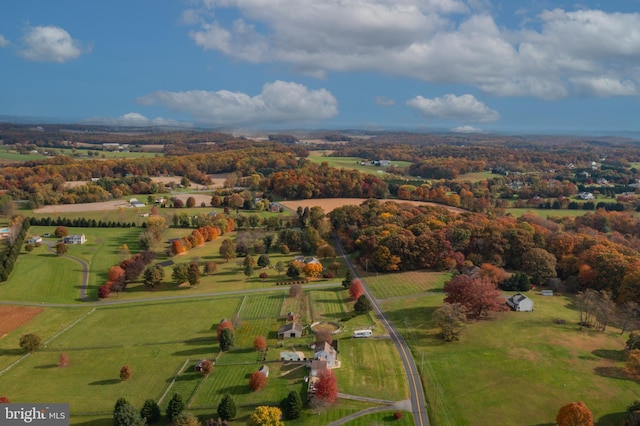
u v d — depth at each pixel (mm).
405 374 100625
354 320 130500
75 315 139750
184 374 103562
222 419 84625
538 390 92562
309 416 86000
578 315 130500
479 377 98062
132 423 80625
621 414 84375
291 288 151375
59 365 109312
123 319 136375
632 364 96250
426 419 84875
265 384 96750
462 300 127562
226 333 114375
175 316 137750
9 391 97875
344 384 96812
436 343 114562
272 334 123438
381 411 87312
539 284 156250
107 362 110500
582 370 99750
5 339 123625
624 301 136000
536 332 118625
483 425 82750
